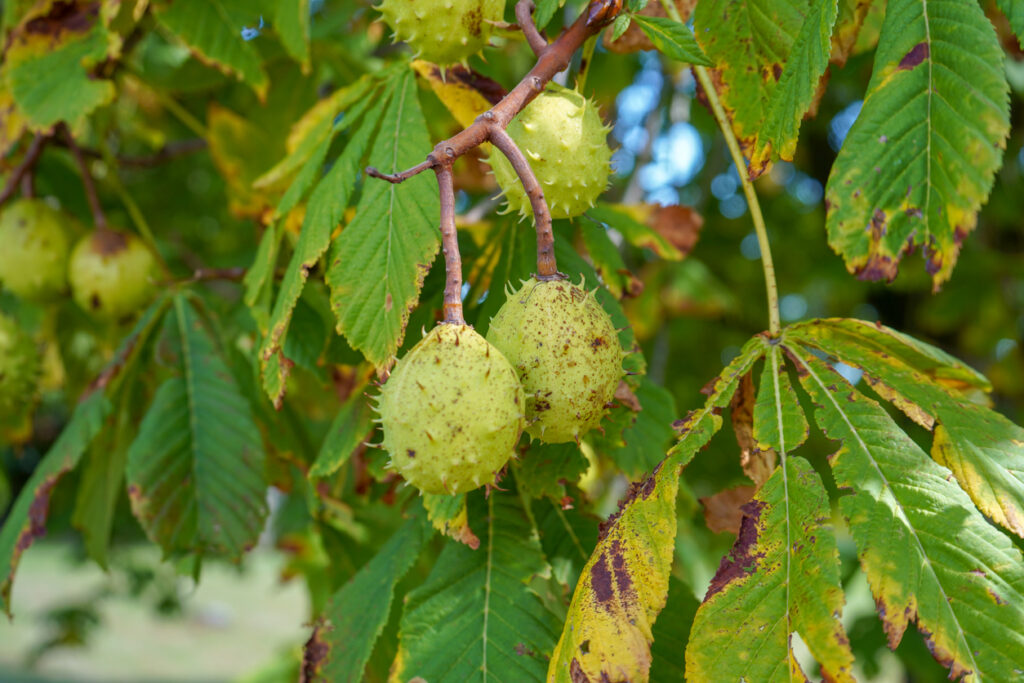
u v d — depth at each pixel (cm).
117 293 77
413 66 60
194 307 73
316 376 66
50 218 80
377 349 53
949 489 48
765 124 53
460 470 47
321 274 69
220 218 152
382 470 61
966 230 48
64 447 69
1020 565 47
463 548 57
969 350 150
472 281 61
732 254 153
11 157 88
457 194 92
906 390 51
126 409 73
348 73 91
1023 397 150
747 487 58
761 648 47
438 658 54
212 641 370
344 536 78
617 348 50
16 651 326
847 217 50
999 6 50
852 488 49
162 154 95
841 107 130
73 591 411
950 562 47
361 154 57
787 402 52
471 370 47
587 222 62
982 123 48
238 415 70
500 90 60
